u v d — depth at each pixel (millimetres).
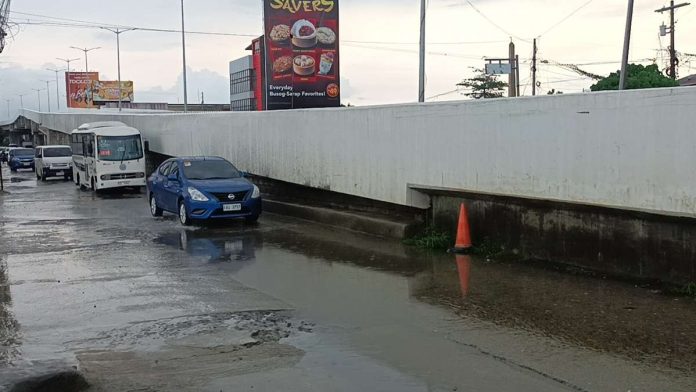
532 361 5480
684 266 7605
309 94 35188
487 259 9977
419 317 6895
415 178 11938
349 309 7273
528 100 9438
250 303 7574
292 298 7816
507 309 7090
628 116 8031
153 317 7020
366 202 14219
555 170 9086
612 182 8289
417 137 11805
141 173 25156
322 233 13242
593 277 8477
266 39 34531
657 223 7879
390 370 5328
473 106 10461
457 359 5574
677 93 7453
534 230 9664
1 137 110875
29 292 8250
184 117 24547
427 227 12008
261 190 19156
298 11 34750
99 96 107562
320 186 15188
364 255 10625
